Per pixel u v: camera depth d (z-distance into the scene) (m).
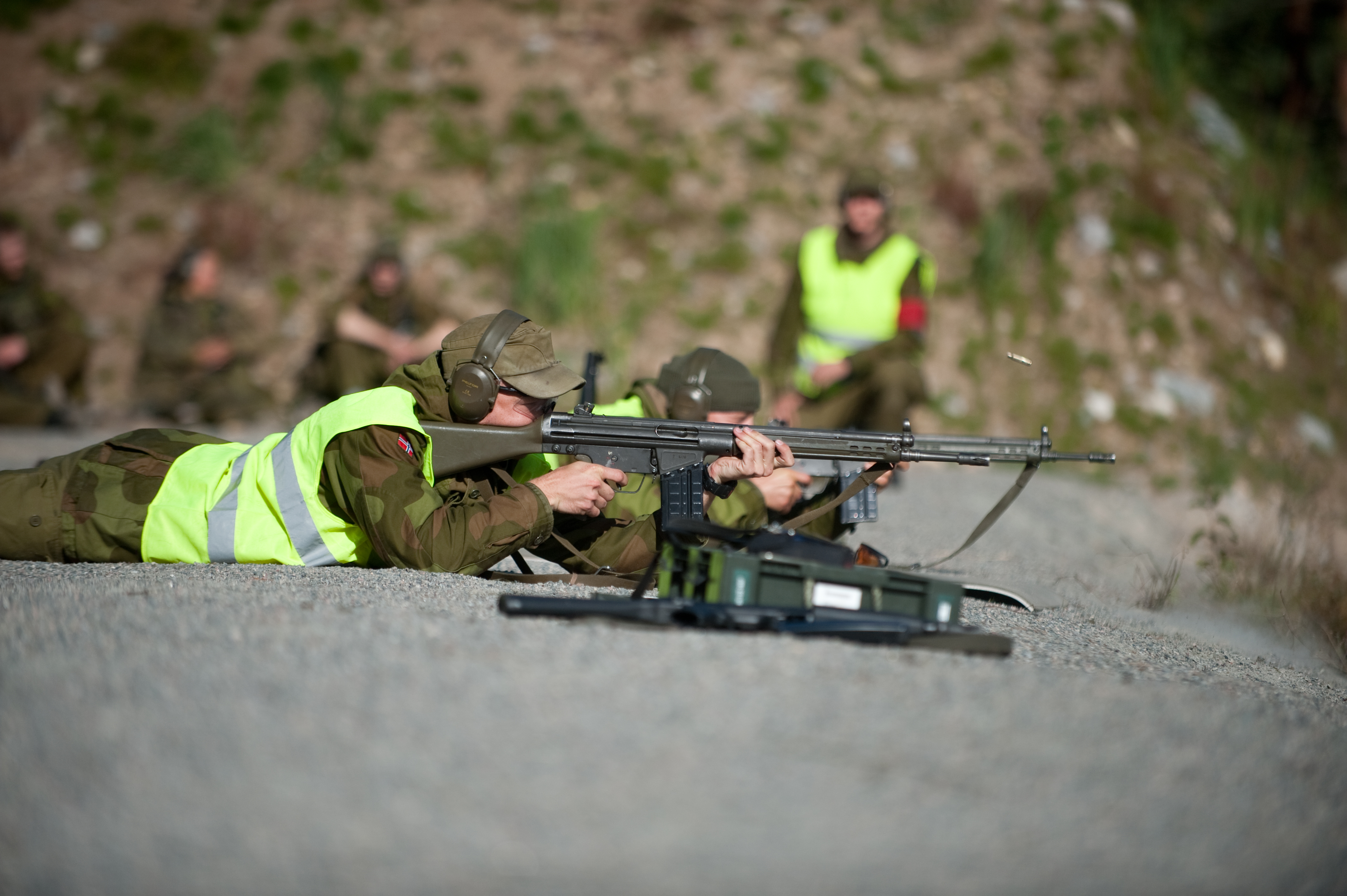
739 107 46.34
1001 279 40.81
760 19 49.44
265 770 6.98
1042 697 8.99
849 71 47.62
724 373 14.84
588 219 41.88
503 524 12.52
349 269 42.41
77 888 5.81
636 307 40.84
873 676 9.02
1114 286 41.41
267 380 39.38
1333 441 39.94
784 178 44.50
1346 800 7.78
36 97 46.25
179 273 34.88
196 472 13.57
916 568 17.48
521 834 6.43
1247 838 7.02
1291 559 19.42
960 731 8.12
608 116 46.12
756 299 41.31
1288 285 44.28
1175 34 49.91
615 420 12.91
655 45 48.31
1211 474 32.41
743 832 6.57
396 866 6.08
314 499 12.98
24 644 9.10
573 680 8.51
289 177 44.44
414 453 12.72
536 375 12.72
